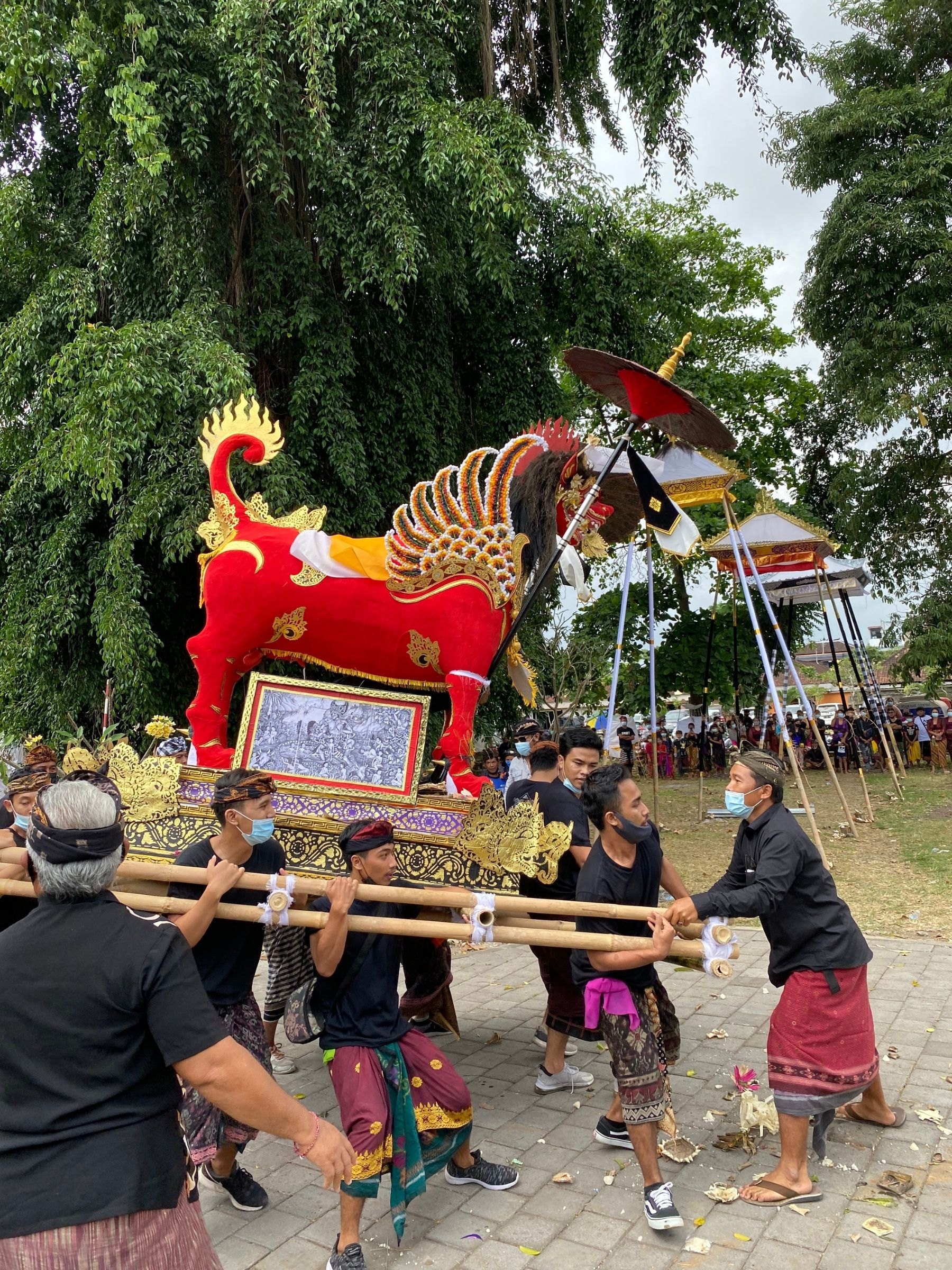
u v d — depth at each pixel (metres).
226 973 3.23
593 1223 3.21
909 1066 4.41
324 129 7.95
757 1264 2.92
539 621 11.29
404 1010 4.49
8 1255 1.68
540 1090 4.41
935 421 17.78
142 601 8.84
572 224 11.88
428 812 3.67
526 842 3.52
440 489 4.16
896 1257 2.91
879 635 23.02
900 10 17.95
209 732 4.02
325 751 3.76
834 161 18.22
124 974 1.79
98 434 7.27
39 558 9.02
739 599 19.41
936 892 8.15
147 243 8.68
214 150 8.50
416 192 8.89
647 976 3.41
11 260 9.24
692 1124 3.95
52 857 1.87
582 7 11.36
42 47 7.67
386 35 8.59
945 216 17.11
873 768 20.28
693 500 10.79
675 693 21.81
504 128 9.20
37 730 9.04
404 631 4.10
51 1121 1.74
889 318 17.09
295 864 3.58
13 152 9.76
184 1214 1.87
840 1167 3.49
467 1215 3.31
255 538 4.11
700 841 11.89
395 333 9.85
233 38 7.96
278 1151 3.98
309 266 8.91
